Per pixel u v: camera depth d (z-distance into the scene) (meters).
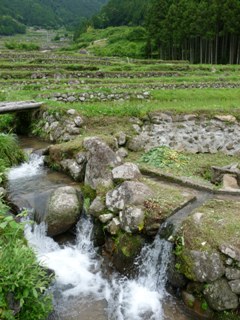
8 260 4.90
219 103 14.60
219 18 42.97
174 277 6.11
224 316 5.50
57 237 7.75
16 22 135.00
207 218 6.34
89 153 8.88
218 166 9.56
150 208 6.84
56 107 12.55
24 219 7.75
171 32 50.03
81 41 83.81
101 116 12.27
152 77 21.91
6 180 9.05
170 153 10.57
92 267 7.03
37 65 22.25
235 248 5.55
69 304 6.07
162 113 12.15
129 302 6.14
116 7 103.38
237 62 44.91
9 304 4.70
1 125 12.91
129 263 6.70
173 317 5.77
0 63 23.19
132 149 10.91
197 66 28.25
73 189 8.16
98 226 7.52
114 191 7.52
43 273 5.16
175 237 6.22
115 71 22.14
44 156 10.47
